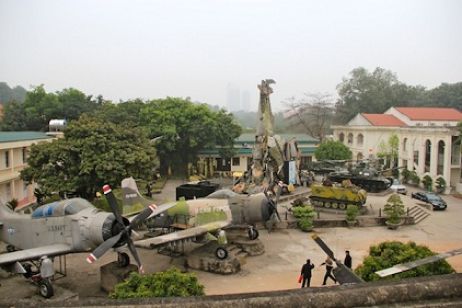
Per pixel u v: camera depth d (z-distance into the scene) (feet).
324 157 168.14
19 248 58.80
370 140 179.42
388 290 19.99
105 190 51.13
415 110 190.29
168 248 70.44
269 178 110.73
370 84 278.87
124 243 51.49
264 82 111.96
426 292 20.01
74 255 68.59
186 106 158.40
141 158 86.74
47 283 48.24
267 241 78.43
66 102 175.73
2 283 52.85
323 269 62.08
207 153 169.48
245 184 107.34
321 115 241.14
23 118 169.27
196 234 61.26
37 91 175.83
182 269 62.75
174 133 149.79
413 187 149.18
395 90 276.41
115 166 83.10
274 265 64.44
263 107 112.47
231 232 75.41
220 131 161.27
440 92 277.85
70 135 88.22
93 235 50.93
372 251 45.29
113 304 19.27
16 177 102.47
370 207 104.73
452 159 143.64
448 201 124.47
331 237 81.25
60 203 55.01
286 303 19.42
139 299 19.62
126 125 98.43
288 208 100.27
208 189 99.19
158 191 127.75
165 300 19.49
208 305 19.20
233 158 175.83
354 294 19.81
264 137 111.96
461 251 31.35
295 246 75.00
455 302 19.79
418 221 95.61
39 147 86.07
